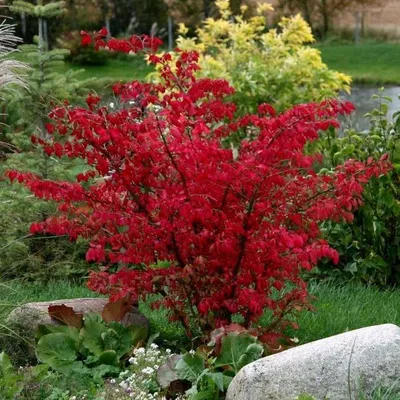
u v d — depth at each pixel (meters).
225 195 5.55
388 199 7.89
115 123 5.65
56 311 6.07
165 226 5.44
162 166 5.59
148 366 5.57
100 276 5.94
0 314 6.09
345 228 8.23
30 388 5.22
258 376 4.64
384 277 8.28
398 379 4.51
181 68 6.30
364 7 43.31
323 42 42.97
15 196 8.38
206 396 4.96
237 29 15.19
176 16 38.72
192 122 5.86
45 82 9.36
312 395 4.54
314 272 8.40
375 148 8.24
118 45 6.09
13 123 9.74
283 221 5.86
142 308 7.13
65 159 9.22
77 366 5.69
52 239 8.38
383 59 38.47
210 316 5.99
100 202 5.77
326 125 5.53
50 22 35.31
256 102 14.41
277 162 5.66
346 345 4.63
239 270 5.80
